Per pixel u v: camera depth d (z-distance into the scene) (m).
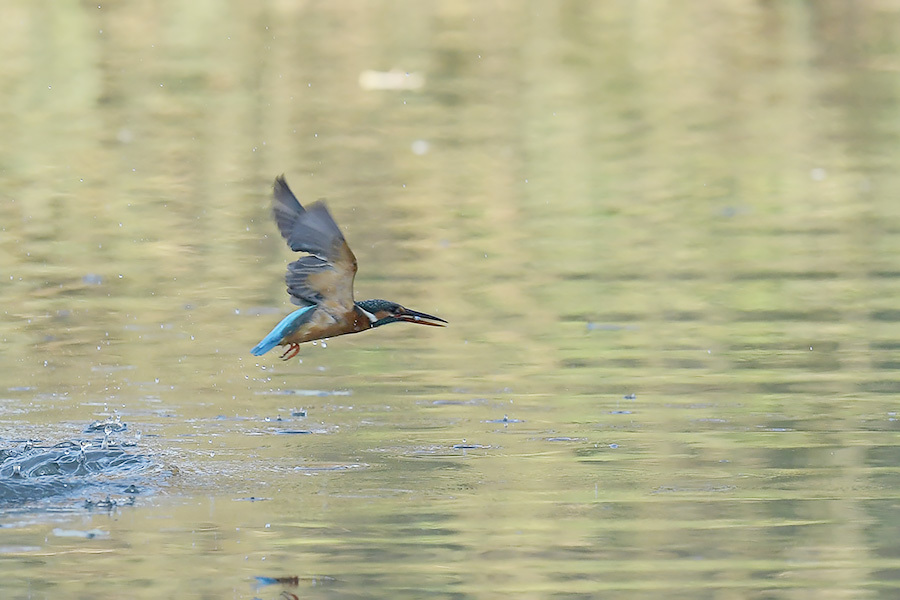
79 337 13.73
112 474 9.89
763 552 8.39
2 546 8.48
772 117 25.52
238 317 14.50
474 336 13.92
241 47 30.19
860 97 27.02
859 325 14.16
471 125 24.55
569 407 11.60
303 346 13.66
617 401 11.78
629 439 10.76
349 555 8.36
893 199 19.86
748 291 15.53
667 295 15.38
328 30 32.06
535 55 30.45
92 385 12.17
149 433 10.87
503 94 27.08
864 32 32.59
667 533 8.73
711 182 20.98
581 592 7.78
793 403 11.66
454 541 8.59
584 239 17.86
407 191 20.17
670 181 21.03
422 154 22.45
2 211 18.72
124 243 17.39
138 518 9.01
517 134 23.94
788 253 17.14
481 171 21.44
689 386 12.21
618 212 19.28
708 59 30.28
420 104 26.14
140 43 30.14
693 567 8.16
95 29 31.12
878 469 10.00
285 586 7.88
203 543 8.55
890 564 8.18
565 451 10.47
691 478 9.84
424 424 11.17
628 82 28.33
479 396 11.96
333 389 12.20
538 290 15.61
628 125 24.84
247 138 23.22
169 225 18.23
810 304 14.95
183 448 10.51
